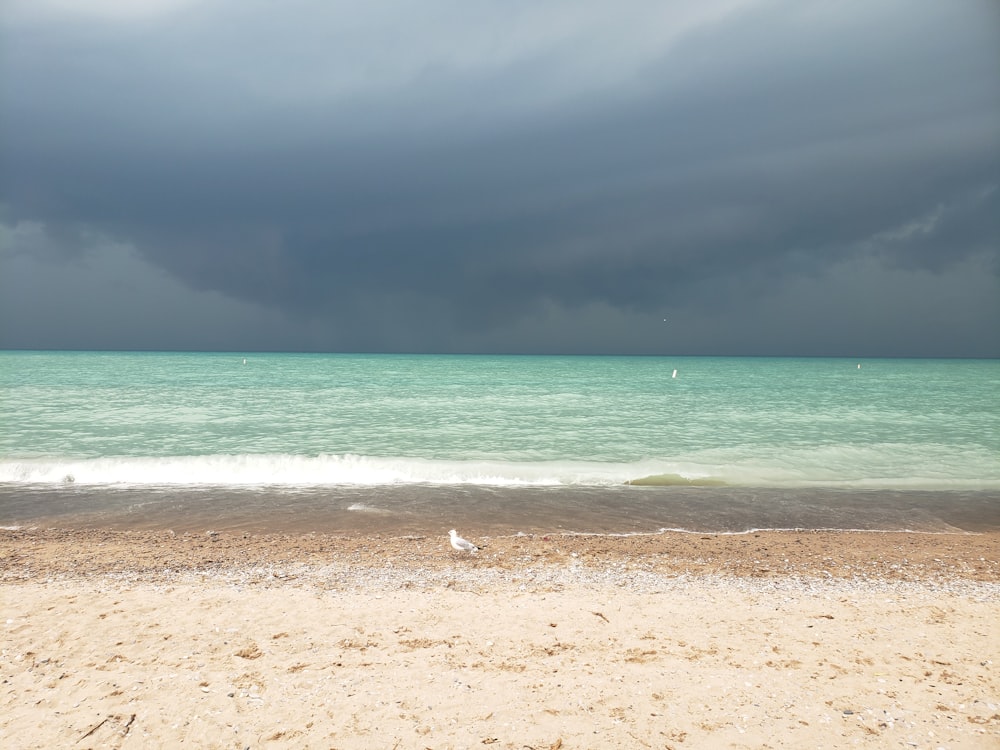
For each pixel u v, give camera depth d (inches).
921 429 1189.1
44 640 298.4
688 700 248.7
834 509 631.2
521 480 737.0
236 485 706.2
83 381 2132.1
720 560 464.8
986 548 502.0
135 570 422.6
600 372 3737.7
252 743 216.5
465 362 5979.3
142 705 239.1
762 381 2942.9
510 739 220.7
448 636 311.7
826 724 231.6
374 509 609.0
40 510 589.3
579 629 323.0
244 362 4940.9
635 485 728.3
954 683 264.7
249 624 322.7
